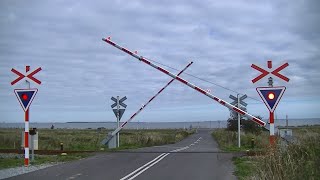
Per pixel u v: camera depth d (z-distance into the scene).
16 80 18.52
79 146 35.03
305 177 9.60
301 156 10.95
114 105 34.41
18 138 35.94
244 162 20.03
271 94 12.91
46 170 16.78
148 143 41.72
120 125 34.69
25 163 18.56
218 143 45.84
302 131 13.41
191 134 90.44
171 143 47.84
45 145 34.09
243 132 48.59
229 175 15.63
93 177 14.71
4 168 17.58
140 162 20.56
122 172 16.31
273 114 12.87
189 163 20.19
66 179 14.08
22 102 18.52
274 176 10.28
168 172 16.45
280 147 11.90
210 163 20.19
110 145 33.97
